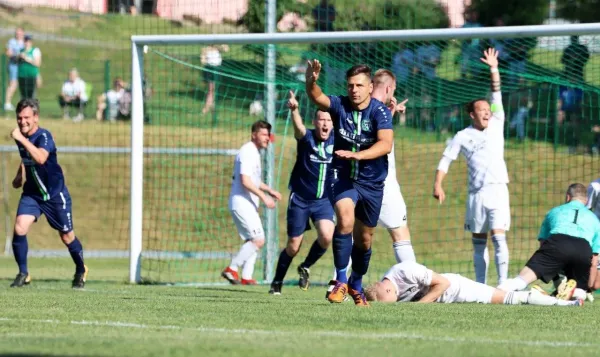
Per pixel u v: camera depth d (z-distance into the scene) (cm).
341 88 3841
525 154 4900
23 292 2762
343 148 2105
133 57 3500
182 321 1861
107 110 6581
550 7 6506
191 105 4900
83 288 3027
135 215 3450
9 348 1398
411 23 5331
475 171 3039
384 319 1936
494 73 3078
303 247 4731
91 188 5816
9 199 5678
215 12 5416
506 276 3031
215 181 5094
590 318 2072
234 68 4031
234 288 3200
